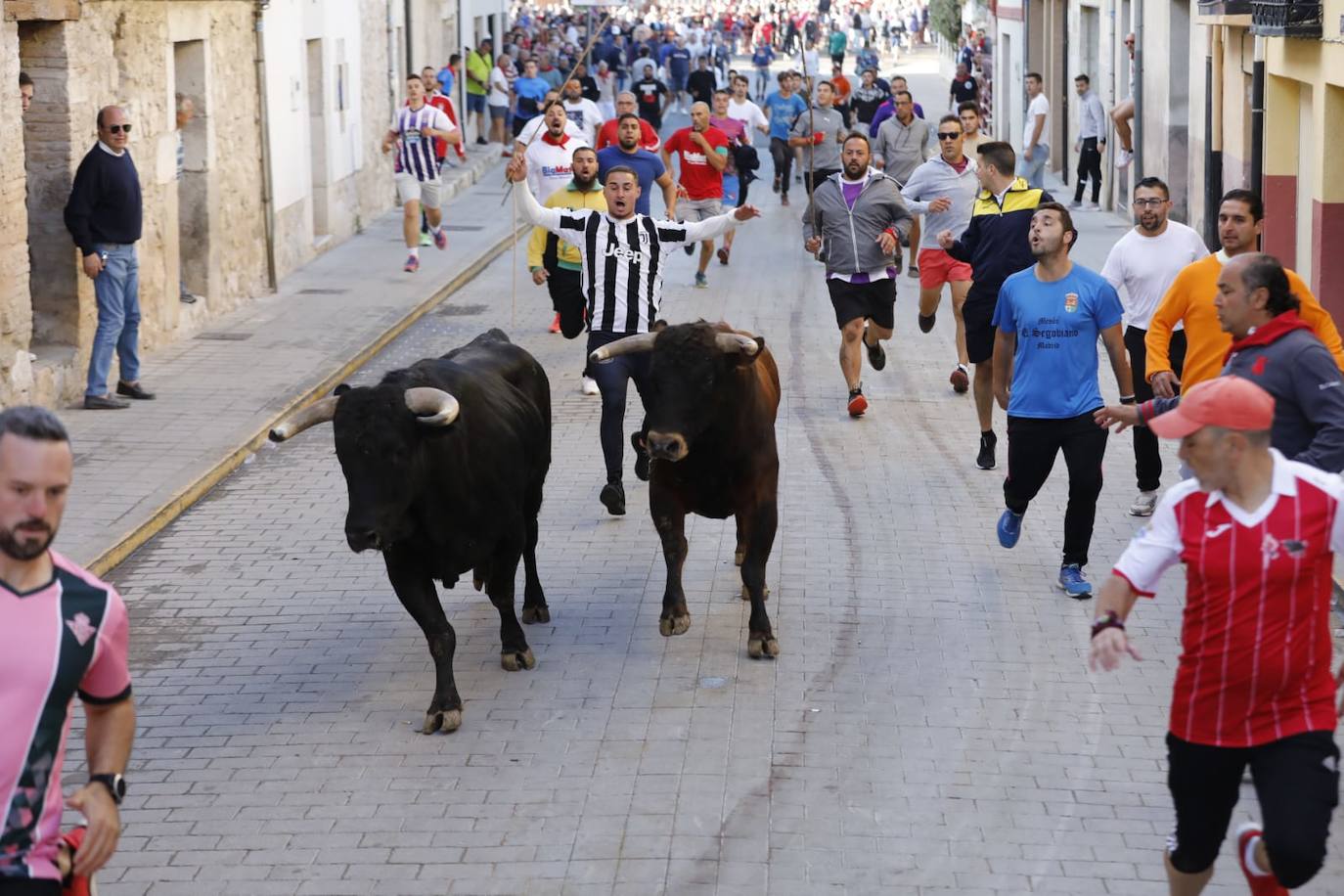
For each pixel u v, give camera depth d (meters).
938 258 16.64
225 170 21.34
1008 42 48.16
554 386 17.58
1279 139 20.86
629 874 7.45
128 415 15.91
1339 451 8.12
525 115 42.03
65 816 8.19
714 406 9.39
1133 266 12.34
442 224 30.53
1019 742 8.83
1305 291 9.34
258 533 12.79
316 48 26.59
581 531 12.62
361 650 10.35
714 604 11.00
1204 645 6.09
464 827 7.96
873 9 97.06
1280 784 5.95
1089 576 11.45
